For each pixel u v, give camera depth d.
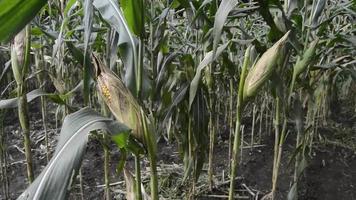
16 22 0.64
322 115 2.92
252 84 0.96
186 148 1.82
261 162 2.41
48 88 2.97
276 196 2.07
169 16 2.23
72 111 1.36
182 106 1.69
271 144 2.63
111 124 0.73
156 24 1.51
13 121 2.98
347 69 1.55
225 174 2.29
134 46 0.95
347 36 1.47
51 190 0.60
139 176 0.92
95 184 2.19
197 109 1.64
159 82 1.54
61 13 1.71
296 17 1.50
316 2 1.40
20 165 2.40
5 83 2.91
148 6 1.69
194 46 1.82
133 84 0.95
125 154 0.94
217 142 2.60
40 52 2.14
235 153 1.06
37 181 0.61
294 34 1.31
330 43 1.51
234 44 1.77
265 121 2.91
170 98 1.65
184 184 2.11
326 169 2.37
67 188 0.61
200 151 1.70
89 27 0.85
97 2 1.03
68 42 1.24
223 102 2.75
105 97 0.83
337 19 2.36
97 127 0.71
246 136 2.76
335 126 2.98
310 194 2.11
